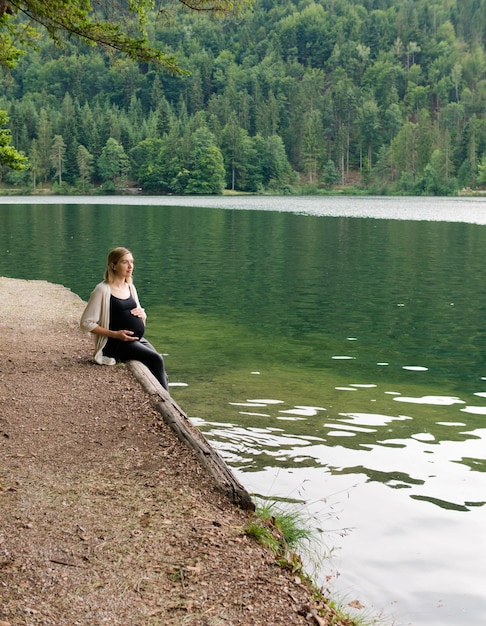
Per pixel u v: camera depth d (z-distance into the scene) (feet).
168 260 71.82
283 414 22.35
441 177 443.32
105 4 33.47
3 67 45.06
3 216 157.17
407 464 18.19
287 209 208.74
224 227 122.93
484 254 78.28
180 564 11.32
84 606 9.97
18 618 9.55
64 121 476.95
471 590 12.21
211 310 43.50
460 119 538.06
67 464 15.56
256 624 9.81
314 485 16.67
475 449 19.42
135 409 19.63
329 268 65.92
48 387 21.94
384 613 11.39
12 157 61.57
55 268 63.10
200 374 27.55
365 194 467.93
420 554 13.41
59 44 34.42
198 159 444.14
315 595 11.12
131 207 219.00
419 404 23.91
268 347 33.04
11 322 33.99
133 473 15.15
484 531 14.39
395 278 59.11
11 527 12.30
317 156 495.41
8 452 16.16
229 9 33.78
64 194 449.48
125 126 497.05
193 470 15.40
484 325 39.24
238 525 13.09
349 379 27.22
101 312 24.84
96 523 12.63
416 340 35.19
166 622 9.70
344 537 14.02
